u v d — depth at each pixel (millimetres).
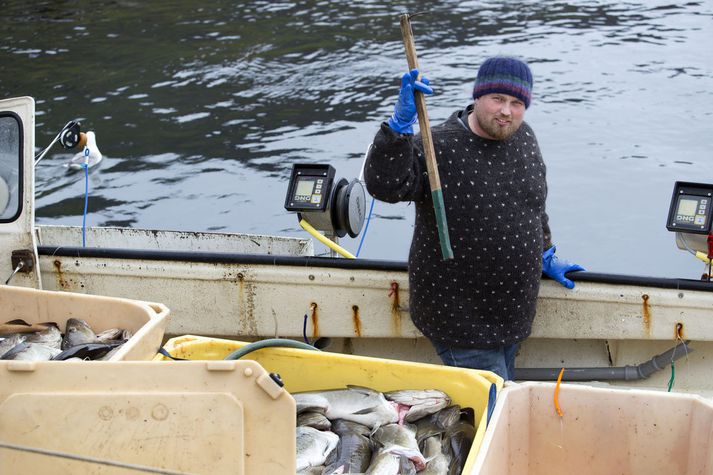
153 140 9906
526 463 3117
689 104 10750
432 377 3234
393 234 7723
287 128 10172
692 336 4027
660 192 8602
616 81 11531
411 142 3311
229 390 2461
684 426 2947
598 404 3021
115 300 3340
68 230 5172
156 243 5137
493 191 3414
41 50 13195
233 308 4352
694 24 13891
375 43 13109
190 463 2502
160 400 2469
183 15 14883
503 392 3039
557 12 14602
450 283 3516
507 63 3291
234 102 10992
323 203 4250
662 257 7453
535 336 4215
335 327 4309
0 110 4043
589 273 4062
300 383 3379
